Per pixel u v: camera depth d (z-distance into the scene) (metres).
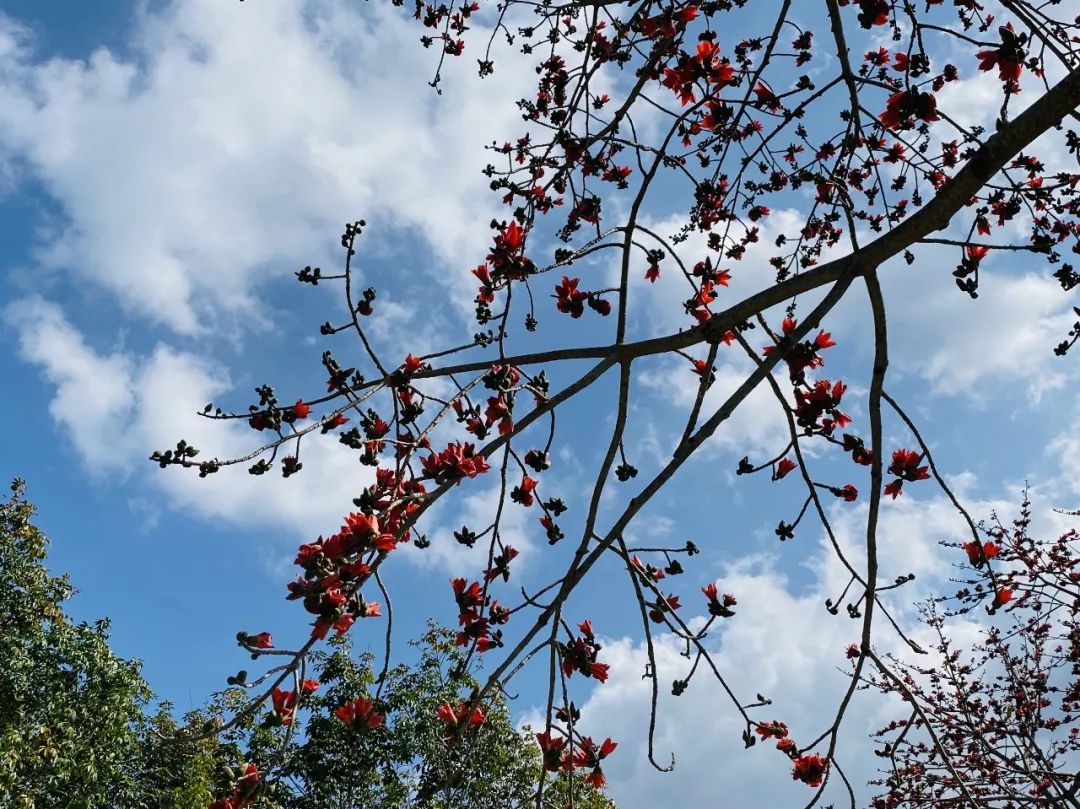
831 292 2.16
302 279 2.51
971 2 3.64
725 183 4.41
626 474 2.84
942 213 2.09
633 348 2.41
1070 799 4.72
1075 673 7.08
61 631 11.25
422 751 8.38
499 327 2.51
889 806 5.95
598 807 9.03
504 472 2.52
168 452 2.13
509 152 3.72
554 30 3.66
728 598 2.68
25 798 9.83
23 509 11.51
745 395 2.16
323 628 1.98
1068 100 1.94
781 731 2.65
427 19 4.34
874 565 2.39
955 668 7.01
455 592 2.69
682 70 2.86
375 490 2.18
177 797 10.63
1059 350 3.31
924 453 2.39
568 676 2.56
